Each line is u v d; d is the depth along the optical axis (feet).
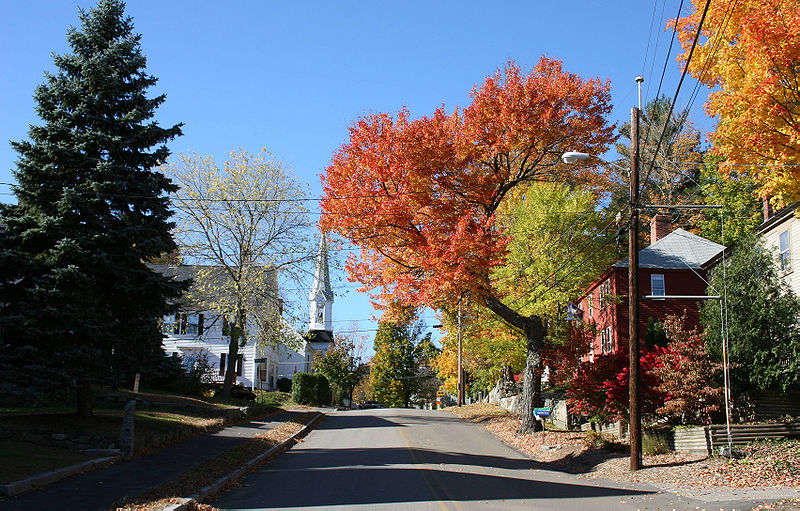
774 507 39.17
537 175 96.22
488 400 197.77
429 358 264.52
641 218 187.01
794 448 58.03
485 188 89.56
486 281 88.02
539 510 40.24
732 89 58.80
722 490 47.29
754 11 54.34
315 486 49.03
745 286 70.23
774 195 57.52
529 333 94.32
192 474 50.08
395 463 62.64
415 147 83.76
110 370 62.28
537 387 93.66
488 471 59.93
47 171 61.36
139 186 65.72
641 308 135.13
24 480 41.63
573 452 74.23
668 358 69.87
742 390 70.33
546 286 107.04
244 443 71.61
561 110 87.51
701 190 170.40
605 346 143.13
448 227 85.76
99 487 43.65
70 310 58.85
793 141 53.47
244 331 121.39
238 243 120.88
